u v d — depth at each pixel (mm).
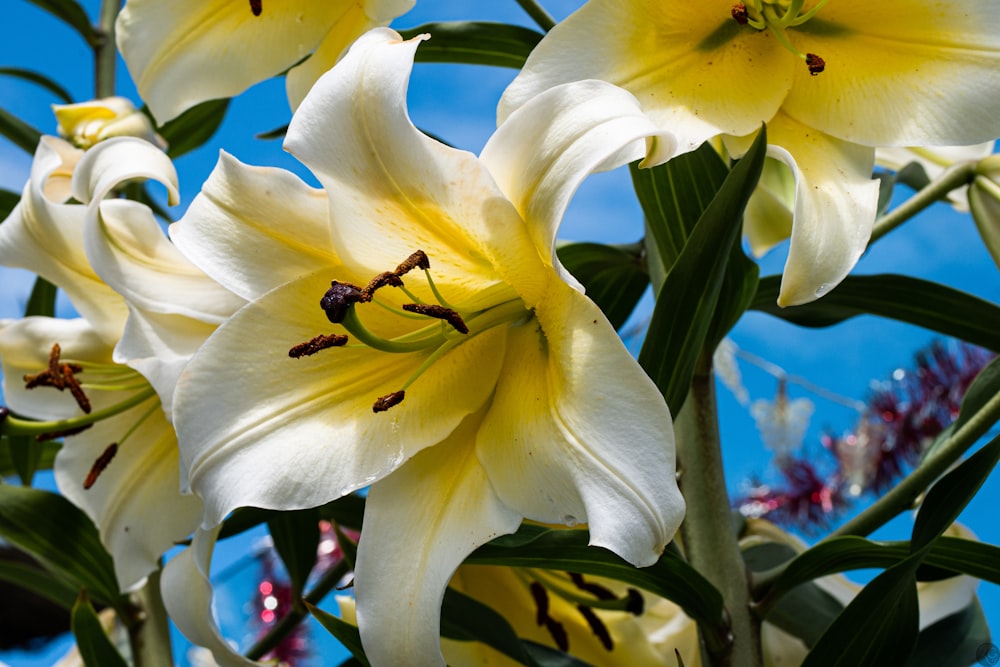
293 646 1052
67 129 892
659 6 698
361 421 671
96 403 831
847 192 678
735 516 867
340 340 664
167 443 814
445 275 702
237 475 651
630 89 695
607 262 834
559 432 620
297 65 794
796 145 705
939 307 791
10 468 925
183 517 803
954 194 885
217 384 661
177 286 731
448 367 688
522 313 698
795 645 820
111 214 732
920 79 703
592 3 691
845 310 821
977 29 696
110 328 799
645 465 593
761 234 876
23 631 1166
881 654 680
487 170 630
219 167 685
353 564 739
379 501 658
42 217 765
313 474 657
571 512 621
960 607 791
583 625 804
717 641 719
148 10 794
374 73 637
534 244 645
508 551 677
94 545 852
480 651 769
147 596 889
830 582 845
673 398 675
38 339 829
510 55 815
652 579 697
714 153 738
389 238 677
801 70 717
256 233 683
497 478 646
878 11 708
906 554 698
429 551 641
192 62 794
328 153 646
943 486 666
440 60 815
